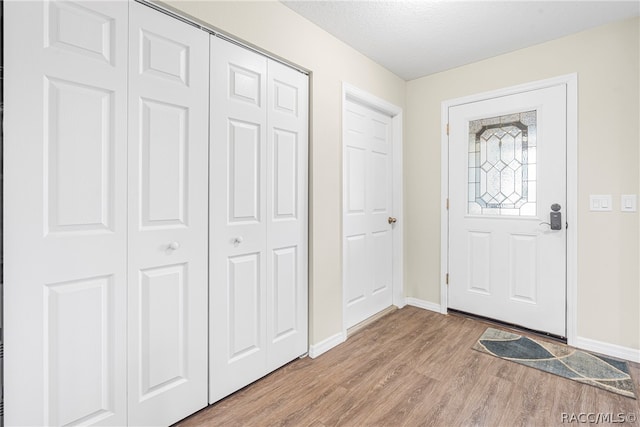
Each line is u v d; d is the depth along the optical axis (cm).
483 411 158
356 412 158
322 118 219
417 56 260
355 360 210
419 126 306
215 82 160
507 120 256
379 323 273
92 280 125
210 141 159
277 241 195
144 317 139
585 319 222
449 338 241
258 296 185
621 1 186
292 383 184
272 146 190
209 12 154
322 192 221
